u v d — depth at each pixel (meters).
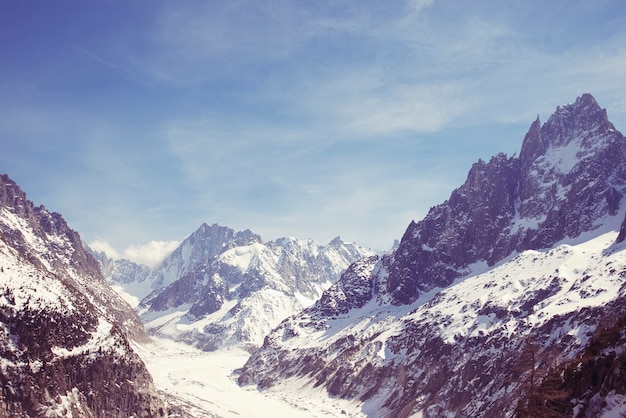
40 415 173.75
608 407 59.84
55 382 184.12
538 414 60.09
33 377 178.12
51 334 192.62
